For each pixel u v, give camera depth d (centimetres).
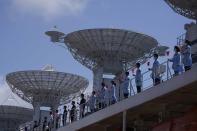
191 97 2397
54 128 4000
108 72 5394
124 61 5384
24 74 6256
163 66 2458
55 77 6281
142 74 2633
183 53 2350
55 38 5419
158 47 5384
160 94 2356
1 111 7700
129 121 3036
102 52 5297
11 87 6525
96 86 5244
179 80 2214
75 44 5372
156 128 2544
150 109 2684
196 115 2192
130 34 5166
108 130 3241
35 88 6359
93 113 3106
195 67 2114
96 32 5144
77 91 6562
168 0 4141
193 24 3769
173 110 2670
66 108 3816
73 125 3428
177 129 2297
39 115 6388
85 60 5500
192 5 3988
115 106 2806
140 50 5341
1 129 7694
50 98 6419
